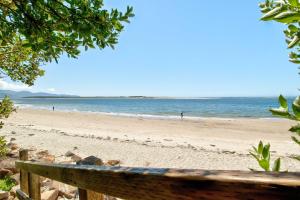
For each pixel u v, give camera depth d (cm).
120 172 141
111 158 1612
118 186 146
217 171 89
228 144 2291
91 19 323
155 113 8056
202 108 11312
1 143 847
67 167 215
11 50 625
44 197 730
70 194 801
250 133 3216
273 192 70
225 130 3472
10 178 916
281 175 72
